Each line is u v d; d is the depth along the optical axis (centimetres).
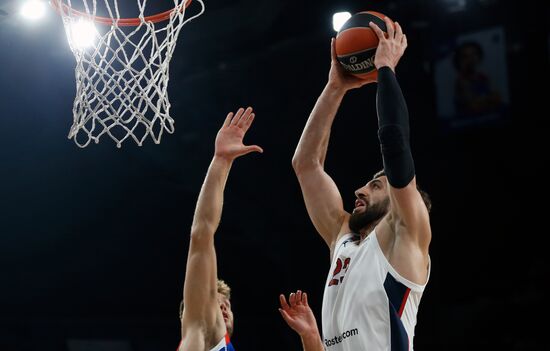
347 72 430
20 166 1186
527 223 1221
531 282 1179
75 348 1307
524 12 1201
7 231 1263
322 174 436
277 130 1223
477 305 1188
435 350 1191
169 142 1187
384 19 395
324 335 376
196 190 1231
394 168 352
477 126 1223
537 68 1198
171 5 960
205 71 1221
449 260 1240
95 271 1334
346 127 1234
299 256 1227
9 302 1314
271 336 1280
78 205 1263
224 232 1294
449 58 1231
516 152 1227
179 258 1324
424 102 1246
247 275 1302
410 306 358
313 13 1205
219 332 427
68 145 1167
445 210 1246
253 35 1180
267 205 1233
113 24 500
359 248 378
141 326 1310
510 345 1148
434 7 1237
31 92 1076
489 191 1240
